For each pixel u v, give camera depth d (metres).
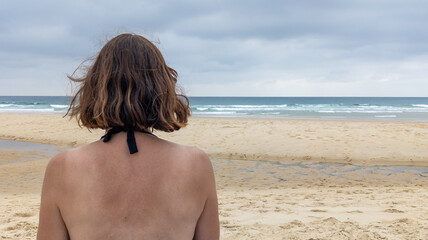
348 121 23.58
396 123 21.83
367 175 10.14
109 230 0.86
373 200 6.43
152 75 0.97
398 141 15.27
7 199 6.92
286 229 4.48
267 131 18.19
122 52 0.96
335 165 11.61
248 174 10.21
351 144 14.73
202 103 79.75
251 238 4.18
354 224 4.61
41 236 0.90
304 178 9.72
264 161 12.29
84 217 0.86
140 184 0.88
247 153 13.50
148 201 0.88
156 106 0.96
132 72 0.94
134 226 0.87
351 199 6.59
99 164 0.89
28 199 6.94
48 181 0.90
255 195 7.21
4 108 43.16
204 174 0.95
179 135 17.16
